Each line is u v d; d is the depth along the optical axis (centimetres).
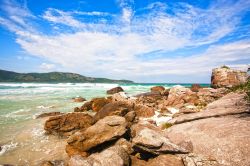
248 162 566
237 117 843
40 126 1595
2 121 1723
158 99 2948
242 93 1316
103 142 984
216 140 688
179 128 887
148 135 770
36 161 993
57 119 1462
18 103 2714
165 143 736
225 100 1204
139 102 2486
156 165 680
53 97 3462
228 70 2733
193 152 695
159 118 1658
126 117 1456
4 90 4816
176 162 670
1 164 941
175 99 2258
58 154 1074
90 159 726
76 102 2895
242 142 629
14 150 1128
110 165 688
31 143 1242
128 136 1073
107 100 2284
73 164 704
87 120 1541
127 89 5816
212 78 2908
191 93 2384
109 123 1057
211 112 979
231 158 604
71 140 1037
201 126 820
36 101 2942
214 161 624
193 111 1380
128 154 805
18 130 1486
